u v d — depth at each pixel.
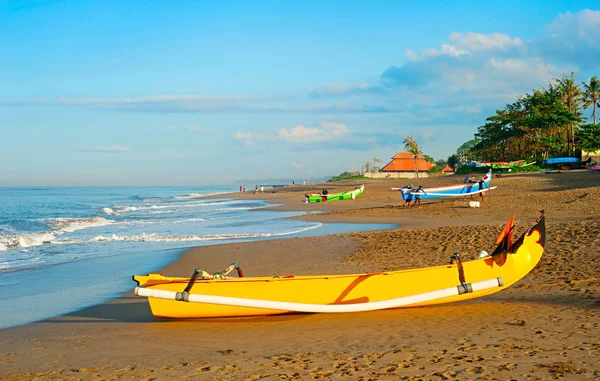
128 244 21.44
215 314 8.26
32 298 11.20
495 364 5.20
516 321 7.05
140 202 75.56
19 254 19.27
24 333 8.14
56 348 7.02
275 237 22.05
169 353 6.47
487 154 95.75
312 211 40.06
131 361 6.18
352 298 8.12
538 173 58.88
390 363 5.46
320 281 8.14
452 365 5.25
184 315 8.30
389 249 15.39
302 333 7.14
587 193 30.66
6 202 74.19
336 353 6.00
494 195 39.75
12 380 5.66
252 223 30.23
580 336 6.10
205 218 36.78
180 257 16.44
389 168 126.69
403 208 34.50
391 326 7.24
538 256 8.53
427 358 5.57
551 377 4.75
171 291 7.74
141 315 9.12
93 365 6.10
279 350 6.32
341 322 7.68
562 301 8.12
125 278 13.24
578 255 11.59
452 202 35.34
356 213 33.25
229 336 7.21
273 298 8.12
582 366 5.01
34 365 6.23
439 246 15.12
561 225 16.36
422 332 6.78
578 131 75.38
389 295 8.15
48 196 109.69
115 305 10.09
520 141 84.75
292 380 5.11
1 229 30.05
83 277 13.73
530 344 5.87
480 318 7.38
